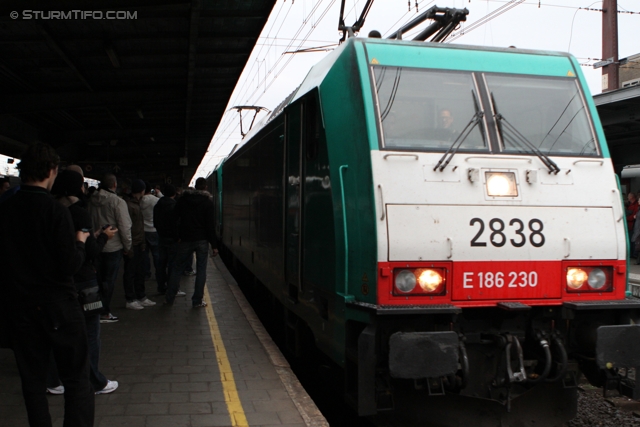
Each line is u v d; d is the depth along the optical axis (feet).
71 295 11.34
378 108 14.93
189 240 28.55
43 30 34.24
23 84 47.24
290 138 21.04
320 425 13.93
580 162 15.66
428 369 13.07
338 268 15.51
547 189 15.14
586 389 20.72
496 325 14.78
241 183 37.04
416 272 13.98
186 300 31.01
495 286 14.40
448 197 14.42
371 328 13.66
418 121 15.16
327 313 16.57
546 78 16.72
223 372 18.06
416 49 16.11
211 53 42.42
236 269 46.70
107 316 25.39
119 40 37.70
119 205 22.81
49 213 11.00
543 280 14.73
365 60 15.55
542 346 14.51
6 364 18.10
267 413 14.66
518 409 15.03
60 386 15.81
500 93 16.11
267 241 26.12
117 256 23.00
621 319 15.15
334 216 15.79
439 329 14.30
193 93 57.47
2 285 11.11
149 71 46.09
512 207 14.74
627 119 56.34
